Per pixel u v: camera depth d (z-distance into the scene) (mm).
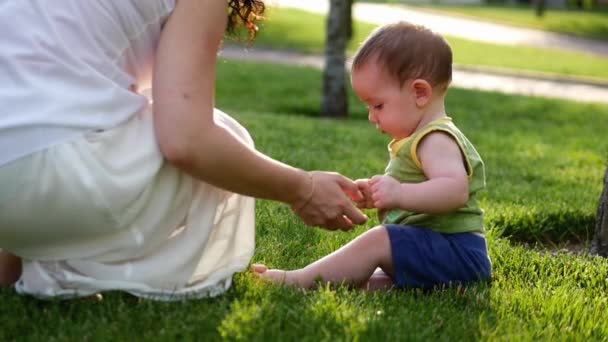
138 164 2582
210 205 2816
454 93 15891
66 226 2572
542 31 37062
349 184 3035
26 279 2717
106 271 2695
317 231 4191
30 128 2451
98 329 2568
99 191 2520
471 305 3098
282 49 25031
